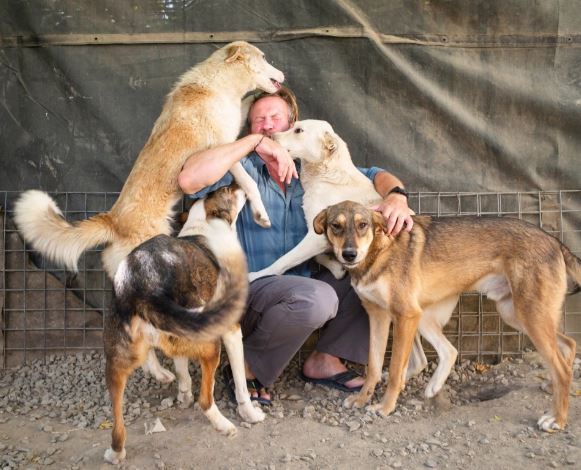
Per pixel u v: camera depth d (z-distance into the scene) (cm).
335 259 391
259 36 427
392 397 340
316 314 342
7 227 429
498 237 347
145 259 281
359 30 423
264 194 398
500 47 423
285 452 298
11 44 422
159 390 379
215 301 285
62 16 421
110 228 356
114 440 284
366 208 341
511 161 429
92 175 432
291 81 429
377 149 431
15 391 388
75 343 437
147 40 424
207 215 337
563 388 315
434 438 310
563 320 430
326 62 427
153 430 321
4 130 427
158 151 369
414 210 434
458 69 424
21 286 431
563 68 422
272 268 380
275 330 347
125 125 429
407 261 343
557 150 427
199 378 395
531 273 334
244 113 427
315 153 391
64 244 346
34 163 429
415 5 422
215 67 399
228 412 347
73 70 424
